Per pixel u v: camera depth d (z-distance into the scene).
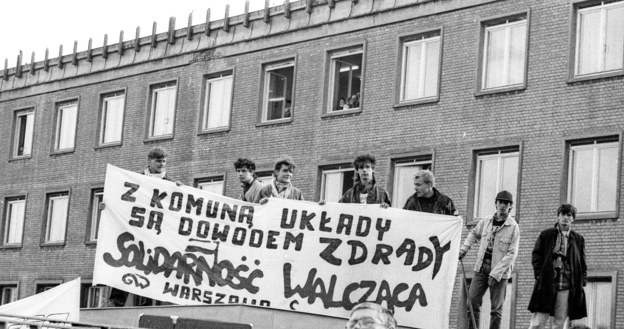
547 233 20.08
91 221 52.88
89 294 52.12
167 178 18.56
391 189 40.28
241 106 46.53
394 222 17.28
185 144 48.59
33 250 55.16
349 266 17.34
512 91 36.97
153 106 50.69
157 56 50.34
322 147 42.88
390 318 7.06
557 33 36.16
